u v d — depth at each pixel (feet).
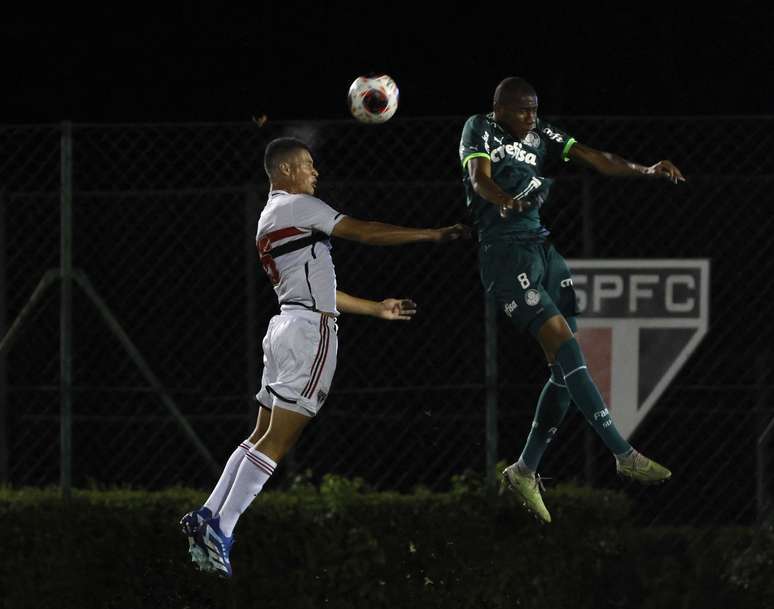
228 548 78.23
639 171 84.12
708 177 102.42
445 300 111.96
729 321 108.99
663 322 94.68
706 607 93.35
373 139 137.59
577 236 113.39
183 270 116.98
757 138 134.72
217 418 104.27
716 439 112.98
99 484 118.42
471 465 112.98
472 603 92.32
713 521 100.27
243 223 116.37
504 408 113.80
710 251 108.99
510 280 81.76
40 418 112.68
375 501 92.94
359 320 115.34
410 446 107.14
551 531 92.48
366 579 92.32
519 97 81.71
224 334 111.55
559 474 105.60
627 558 93.45
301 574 92.07
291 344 77.41
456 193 109.40
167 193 107.45
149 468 118.52
